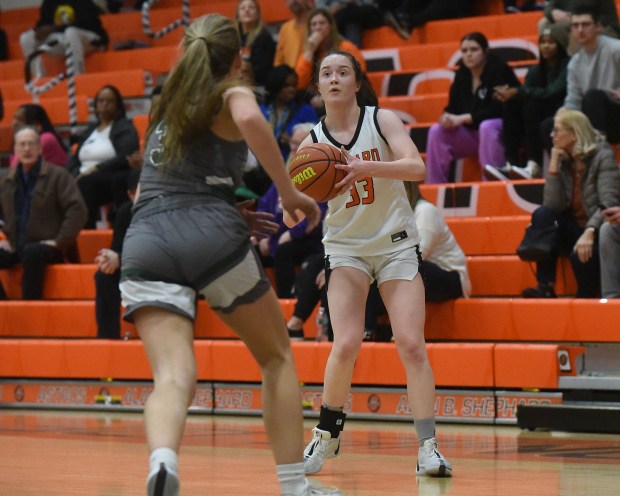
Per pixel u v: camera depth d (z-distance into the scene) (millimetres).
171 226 5734
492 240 14812
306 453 8477
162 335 5629
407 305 8422
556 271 13719
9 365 14953
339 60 8609
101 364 14359
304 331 14242
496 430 11688
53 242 16484
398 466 8852
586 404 11688
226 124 5832
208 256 5688
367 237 8516
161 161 5887
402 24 20656
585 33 15281
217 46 5914
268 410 5969
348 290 8492
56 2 23766
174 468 5160
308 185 7590
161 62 22984
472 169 16875
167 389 5457
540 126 15570
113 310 14984
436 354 12547
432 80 19156
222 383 13703
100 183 17781
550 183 13633
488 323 13141
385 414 12719
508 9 20734
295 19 19344
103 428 12195
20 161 16859
